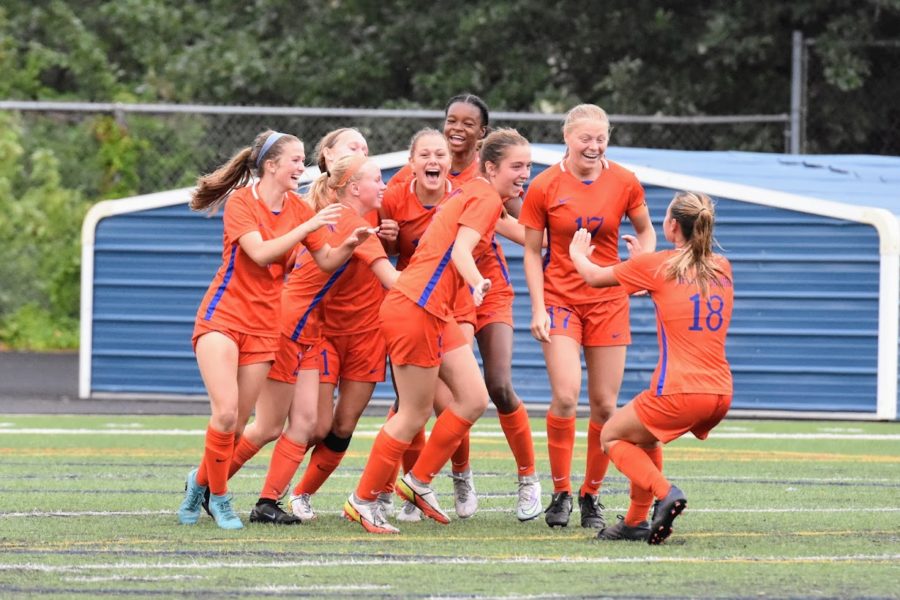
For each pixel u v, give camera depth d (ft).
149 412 162.50
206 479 85.66
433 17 269.44
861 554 77.66
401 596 65.67
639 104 254.47
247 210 83.25
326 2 284.82
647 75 258.78
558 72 271.69
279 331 84.69
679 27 259.19
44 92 303.89
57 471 113.70
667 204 163.02
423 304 82.17
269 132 85.25
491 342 90.89
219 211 172.65
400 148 243.19
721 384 79.10
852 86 236.63
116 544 79.15
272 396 86.94
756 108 255.70
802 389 162.09
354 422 89.30
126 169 220.64
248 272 83.35
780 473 116.57
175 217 173.58
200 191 86.58
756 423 158.30
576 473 115.96
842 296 160.45
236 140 238.07
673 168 181.06
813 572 72.08
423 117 202.69
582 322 89.97
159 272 173.99
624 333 90.02
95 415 159.12
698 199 80.84
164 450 128.57
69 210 229.04
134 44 302.25
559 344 88.99
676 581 69.56
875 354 159.94
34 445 131.54
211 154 234.17
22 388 184.55
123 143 219.20
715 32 245.45
